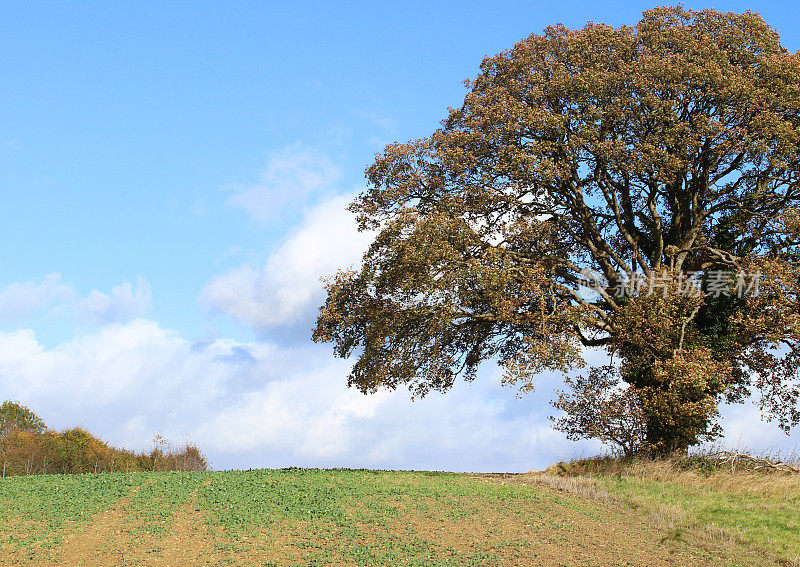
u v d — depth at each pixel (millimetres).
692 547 14391
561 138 22328
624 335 21453
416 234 20094
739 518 16422
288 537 13680
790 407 23125
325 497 15945
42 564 12305
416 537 13945
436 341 21359
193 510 14992
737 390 24094
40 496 15992
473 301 21125
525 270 21219
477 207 22109
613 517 16188
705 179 23203
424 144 22516
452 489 17422
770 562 13703
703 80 21453
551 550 13688
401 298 21250
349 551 13039
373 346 21406
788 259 22000
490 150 22125
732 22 23297
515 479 20234
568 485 19172
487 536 14266
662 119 21453
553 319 20641
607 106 21906
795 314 19969
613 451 22391
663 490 19000
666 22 23422
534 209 24016
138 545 13180
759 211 23016
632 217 25438
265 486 16688
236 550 12992
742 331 21719
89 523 14258
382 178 22922
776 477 19891
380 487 17141
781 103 21359
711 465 21000
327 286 22000
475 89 24312
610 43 22984
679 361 20062
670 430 21797
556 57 23281
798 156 22031
